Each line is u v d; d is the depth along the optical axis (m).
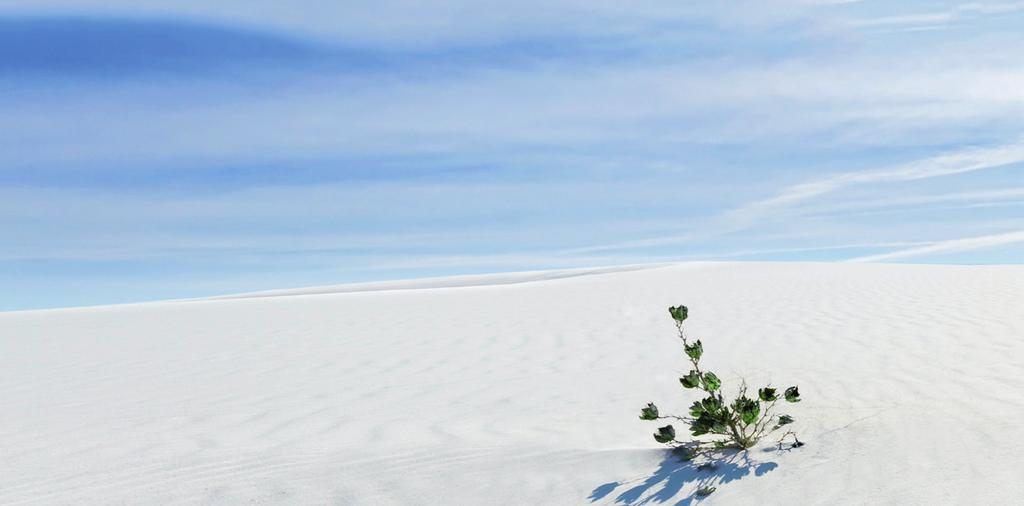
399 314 14.48
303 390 8.02
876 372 7.06
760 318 11.63
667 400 7.02
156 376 9.00
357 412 6.97
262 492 4.77
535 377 8.34
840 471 4.34
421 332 11.99
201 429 6.42
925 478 4.06
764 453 4.83
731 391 7.07
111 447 5.89
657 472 4.75
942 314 10.73
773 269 22.08
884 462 4.38
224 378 8.78
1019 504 3.61
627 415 6.56
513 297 17.22
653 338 10.44
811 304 12.95
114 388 8.35
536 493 4.59
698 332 10.66
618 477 4.75
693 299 14.72
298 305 17.16
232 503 4.60
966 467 4.13
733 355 8.77
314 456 5.50
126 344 11.80
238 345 11.27
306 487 4.84
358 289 32.78
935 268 19.84
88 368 9.69
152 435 6.24
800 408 5.96
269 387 8.21
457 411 6.94
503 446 5.61
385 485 4.84
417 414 6.85
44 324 15.22
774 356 8.46
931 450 4.47
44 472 5.30
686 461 4.89
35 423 6.80
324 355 10.18
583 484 4.68
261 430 6.36
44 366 9.94
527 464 5.11
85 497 4.77
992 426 4.77
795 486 4.23
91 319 15.86
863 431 5.04
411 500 4.59
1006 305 11.12
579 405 7.00
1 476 5.26
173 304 19.06
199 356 10.39
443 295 18.50
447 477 4.94
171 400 7.65
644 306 14.00
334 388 8.09
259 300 19.20
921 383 6.36
